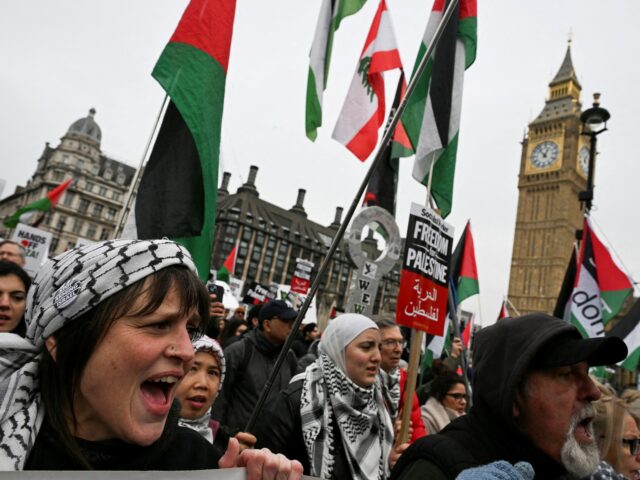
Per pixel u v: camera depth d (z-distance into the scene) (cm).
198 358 229
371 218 562
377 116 502
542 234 7975
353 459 241
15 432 96
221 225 8050
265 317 385
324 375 259
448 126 420
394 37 503
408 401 298
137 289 104
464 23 448
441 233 368
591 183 757
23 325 289
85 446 102
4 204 8519
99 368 100
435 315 349
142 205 308
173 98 315
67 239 7044
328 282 8600
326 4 462
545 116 8444
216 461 132
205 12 333
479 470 99
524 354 142
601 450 240
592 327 622
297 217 9006
